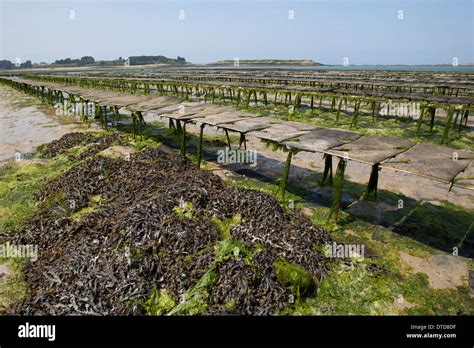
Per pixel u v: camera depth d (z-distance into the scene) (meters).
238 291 6.04
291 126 12.09
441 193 11.18
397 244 8.25
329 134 10.80
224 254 6.69
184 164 13.44
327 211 9.92
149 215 8.18
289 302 6.15
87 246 7.62
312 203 10.51
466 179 7.11
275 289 6.18
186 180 10.81
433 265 7.44
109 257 7.07
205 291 6.18
